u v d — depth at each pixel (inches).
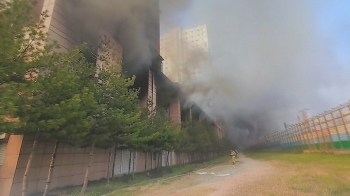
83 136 347.6
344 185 274.4
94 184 463.5
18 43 235.3
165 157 968.9
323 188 265.6
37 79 272.7
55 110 275.3
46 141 405.7
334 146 1022.4
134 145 503.2
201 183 398.6
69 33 517.3
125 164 657.6
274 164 708.7
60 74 292.0
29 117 265.0
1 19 233.0
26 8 251.8
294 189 271.1
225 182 378.3
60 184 420.8
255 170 560.7
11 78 248.5
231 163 972.6
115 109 415.8
